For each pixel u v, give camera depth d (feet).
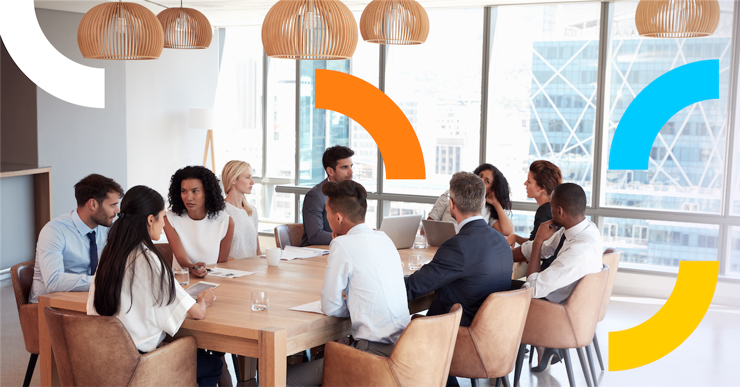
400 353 7.74
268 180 27.09
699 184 19.53
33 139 21.43
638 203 20.26
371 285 8.36
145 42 11.64
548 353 13.11
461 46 22.18
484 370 9.36
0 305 17.66
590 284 10.69
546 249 12.60
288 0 10.70
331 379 8.26
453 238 9.69
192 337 8.13
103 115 23.06
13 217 20.83
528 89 21.34
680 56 19.35
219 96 27.81
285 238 14.58
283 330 7.67
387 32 11.80
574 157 20.94
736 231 19.24
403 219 13.53
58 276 10.09
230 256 12.94
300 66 24.80
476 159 22.39
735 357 14.33
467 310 9.76
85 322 7.44
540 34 21.01
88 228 10.93
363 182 24.25
